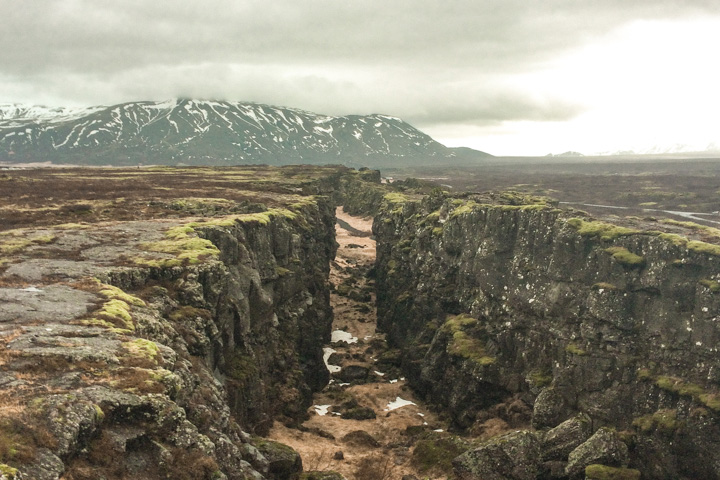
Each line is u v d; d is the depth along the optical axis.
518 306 68.81
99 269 44.81
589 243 63.16
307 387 69.56
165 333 36.91
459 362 70.62
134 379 26.75
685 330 54.31
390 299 101.19
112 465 22.84
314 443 57.22
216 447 29.17
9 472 18.39
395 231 113.81
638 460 51.00
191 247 53.09
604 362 57.78
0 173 165.00
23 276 42.22
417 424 67.12
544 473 50.84
